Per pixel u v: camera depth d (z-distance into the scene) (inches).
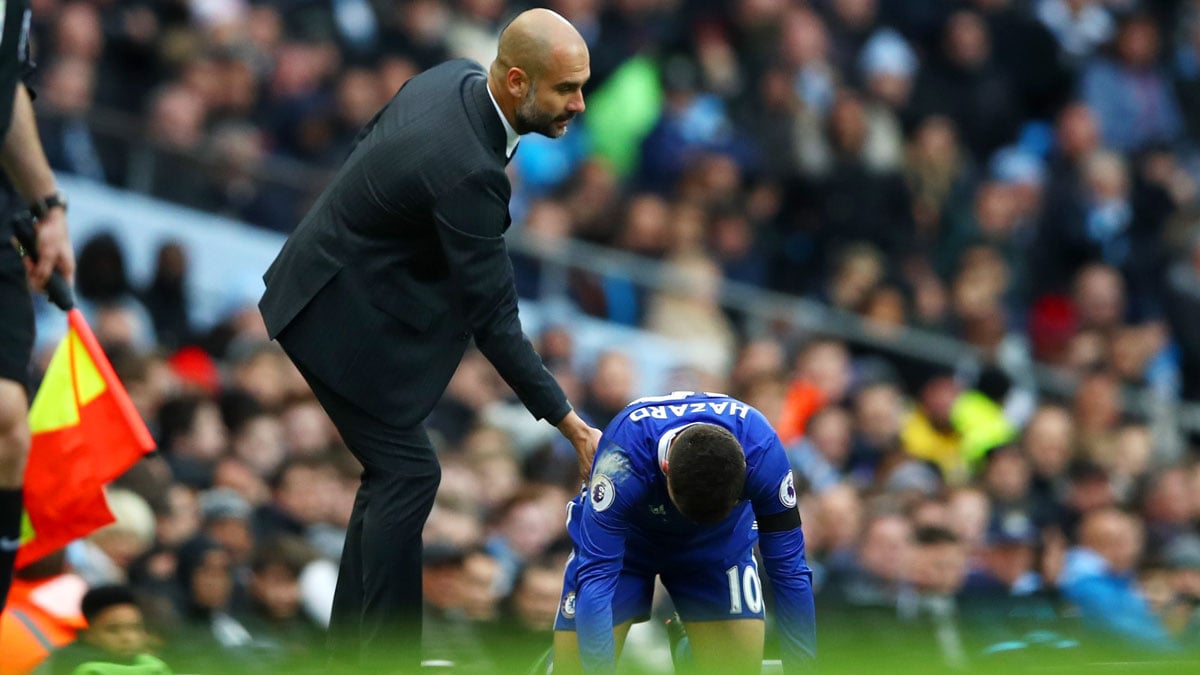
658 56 1977.1
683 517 716.0
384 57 1836.9
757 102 1975.9
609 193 1795.0
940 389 1667.1
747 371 1578.5
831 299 1845.5
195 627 944.3
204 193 1664.6
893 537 1235.9
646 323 1731.1
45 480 705.6
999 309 1925.4
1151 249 2107.5
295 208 1708.9
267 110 1755.7
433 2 1876.2
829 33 2124.8
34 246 623.2
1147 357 1908.2
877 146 2032.5
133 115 1707.7
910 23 2188.7
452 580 1032.8
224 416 1286.9
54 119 1606.8
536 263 1691.7
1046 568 1266.0
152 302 1499.8
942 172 2030.0
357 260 687.7
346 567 713.0
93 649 799.7
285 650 960.3
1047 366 1948.8
